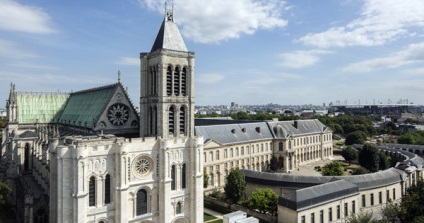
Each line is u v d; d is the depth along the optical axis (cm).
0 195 6844
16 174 9150
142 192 6322
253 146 13012
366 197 8381
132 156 6069
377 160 12400
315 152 15875
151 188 6350
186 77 7012
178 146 6675
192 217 6888
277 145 13800
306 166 14725
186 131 7012
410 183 9688
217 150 11394
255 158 13088
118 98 7356
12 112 10006
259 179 9175
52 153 5944
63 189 5372
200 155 6969
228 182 8531
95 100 8125
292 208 6931
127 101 7494
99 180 5684
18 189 8369
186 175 6869
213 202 9256
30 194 6750
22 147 9369
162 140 6353
